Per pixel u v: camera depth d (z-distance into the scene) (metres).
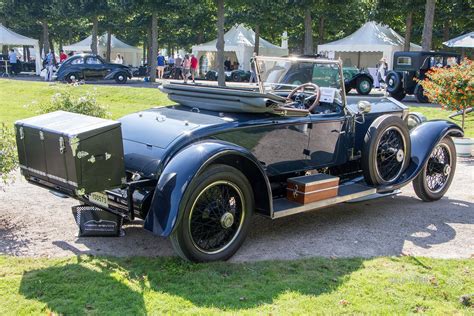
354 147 5.34
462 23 27.25
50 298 3.28
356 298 3.38
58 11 30.38
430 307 3.29
